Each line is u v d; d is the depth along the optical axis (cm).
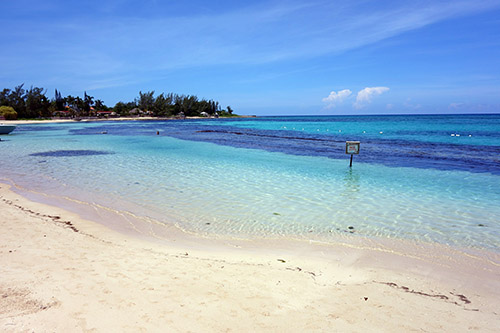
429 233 669
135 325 321
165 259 521
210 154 2017
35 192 1016
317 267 509
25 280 409
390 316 366
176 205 873
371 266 516
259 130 4984
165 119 12500
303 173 1356
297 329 330
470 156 1875
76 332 303
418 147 2395
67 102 10975
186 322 333
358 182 1177
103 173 1349
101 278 430
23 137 3491
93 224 717
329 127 5875
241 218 768
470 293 432
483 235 657
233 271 480
